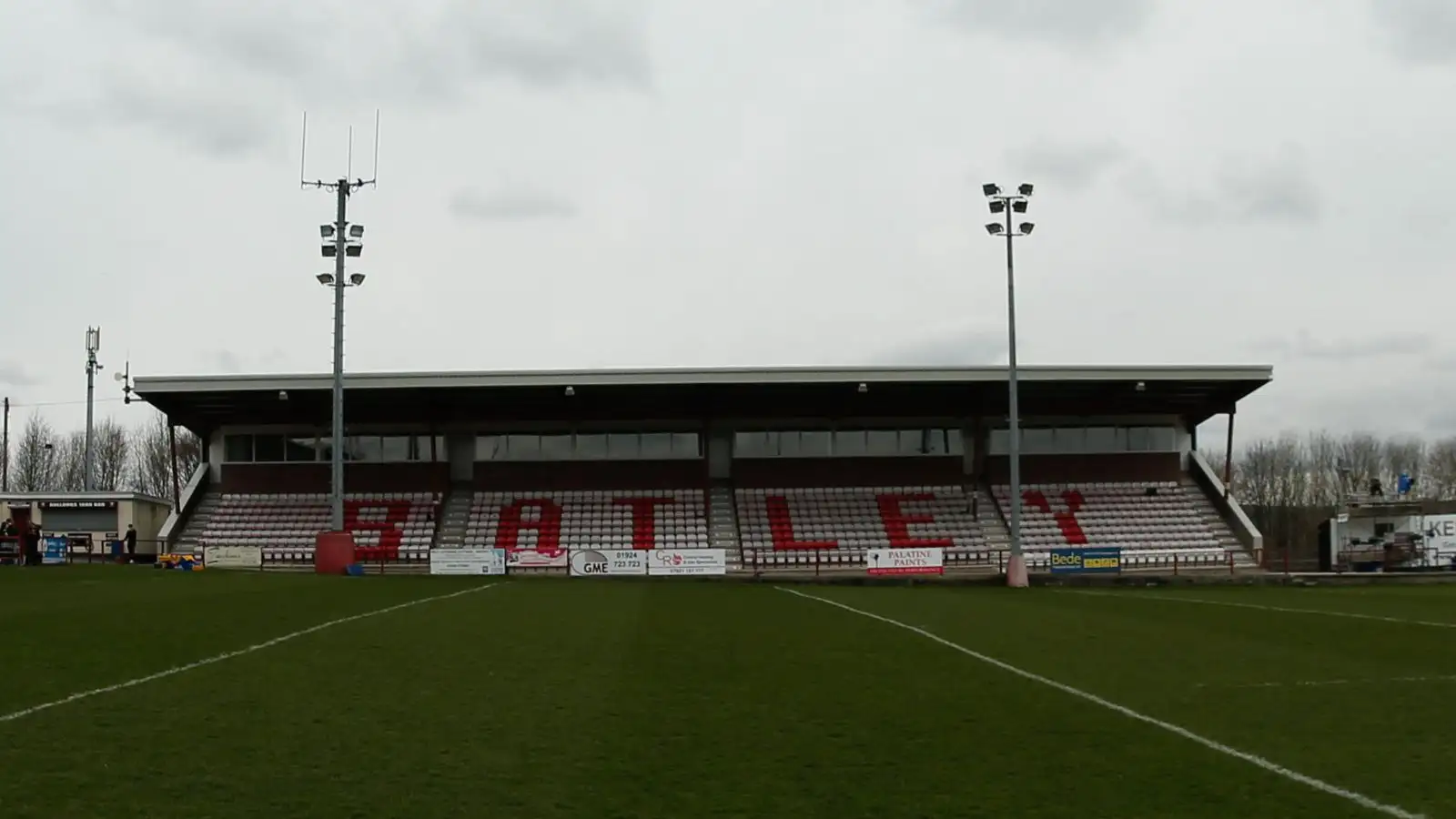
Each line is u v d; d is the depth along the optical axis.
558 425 49.50
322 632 15.70
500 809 7.16
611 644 15.05
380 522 47.41
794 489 49.47
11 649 13.45
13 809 6.93
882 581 37.03
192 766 8.04
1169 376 44.28
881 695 11.34
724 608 21.81
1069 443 50.12
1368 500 52.16
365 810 7.08
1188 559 45.88
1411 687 12.20
